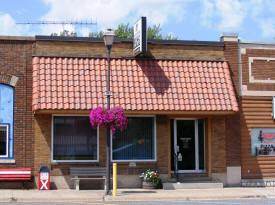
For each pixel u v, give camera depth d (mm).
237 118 18375
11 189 16172
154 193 15508
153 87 17016
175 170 17609
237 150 18266
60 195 14648
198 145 18469
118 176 16969
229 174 18094
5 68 16500
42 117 16531
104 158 16938
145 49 16625
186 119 18422
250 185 18250
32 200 13906
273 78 18922
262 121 18641
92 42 17453
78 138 16953
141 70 17344
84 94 16188
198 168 18375
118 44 17672
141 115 17422
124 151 17297
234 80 18531
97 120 14562
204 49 18438
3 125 16359
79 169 16375
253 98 18641
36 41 16922
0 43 16547
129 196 14555
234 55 18672
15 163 16297
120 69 17156
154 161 17328
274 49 19062
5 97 16469
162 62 17766
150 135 17625
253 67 18781
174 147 18109
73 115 16906
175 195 15016
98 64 17078
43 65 16500
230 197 15227
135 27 17500
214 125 18094
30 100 16578
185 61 18031
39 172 16109
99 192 15539
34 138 16469
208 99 17203
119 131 17328
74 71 16688
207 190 16672
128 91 16688
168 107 16625
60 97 15914
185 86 17328
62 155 16766
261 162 18516
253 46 18891
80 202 13609
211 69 18047
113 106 16188
